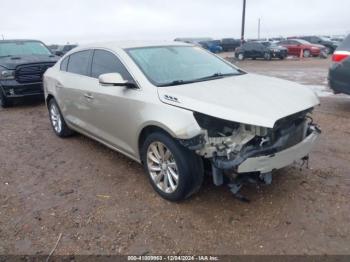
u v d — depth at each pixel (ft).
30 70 29.35
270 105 10.80
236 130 10.89
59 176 15.19
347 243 9.96
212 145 10.79
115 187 13.85
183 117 10.94
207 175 13.38
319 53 95.71
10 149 19.04
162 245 10.25
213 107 10.61
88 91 15.53
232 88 12.22
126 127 13.50
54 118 20.70
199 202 12.32
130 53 14.11
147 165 13.04
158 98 11.95
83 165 16.21
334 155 16.08
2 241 10.75
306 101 11.71
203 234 10.62
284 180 13.64
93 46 16.40
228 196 12.60
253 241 10.21
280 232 10.55
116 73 12.97
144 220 11.48
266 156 10.47
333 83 24.26
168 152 11.94
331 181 13.52
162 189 12.60
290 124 11.33
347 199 12.17
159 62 14.03
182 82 12.97
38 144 19.62
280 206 11.87
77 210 12.30
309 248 9.82
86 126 16.78
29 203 12.96
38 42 35.19
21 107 30.66
